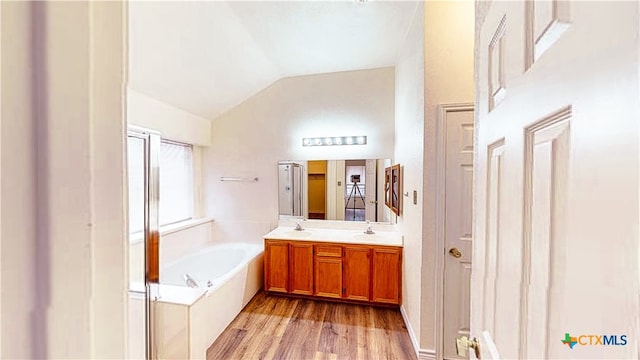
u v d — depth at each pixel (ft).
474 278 2.84
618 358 0.90
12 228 0.75
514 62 1.79
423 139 6.36
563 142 1.23
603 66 0.97
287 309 8.95
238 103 11.70
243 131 11.80
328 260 9.36
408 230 8.03
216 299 7.43
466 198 6.20
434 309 6.40
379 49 9.10
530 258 1.56
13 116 0.74
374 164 10.76
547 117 1.36
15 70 0.74
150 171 4.90
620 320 0.89
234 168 11.89
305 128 11.31
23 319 0.76
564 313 1.20
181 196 11.07
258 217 11.80
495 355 2.14
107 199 0.93
